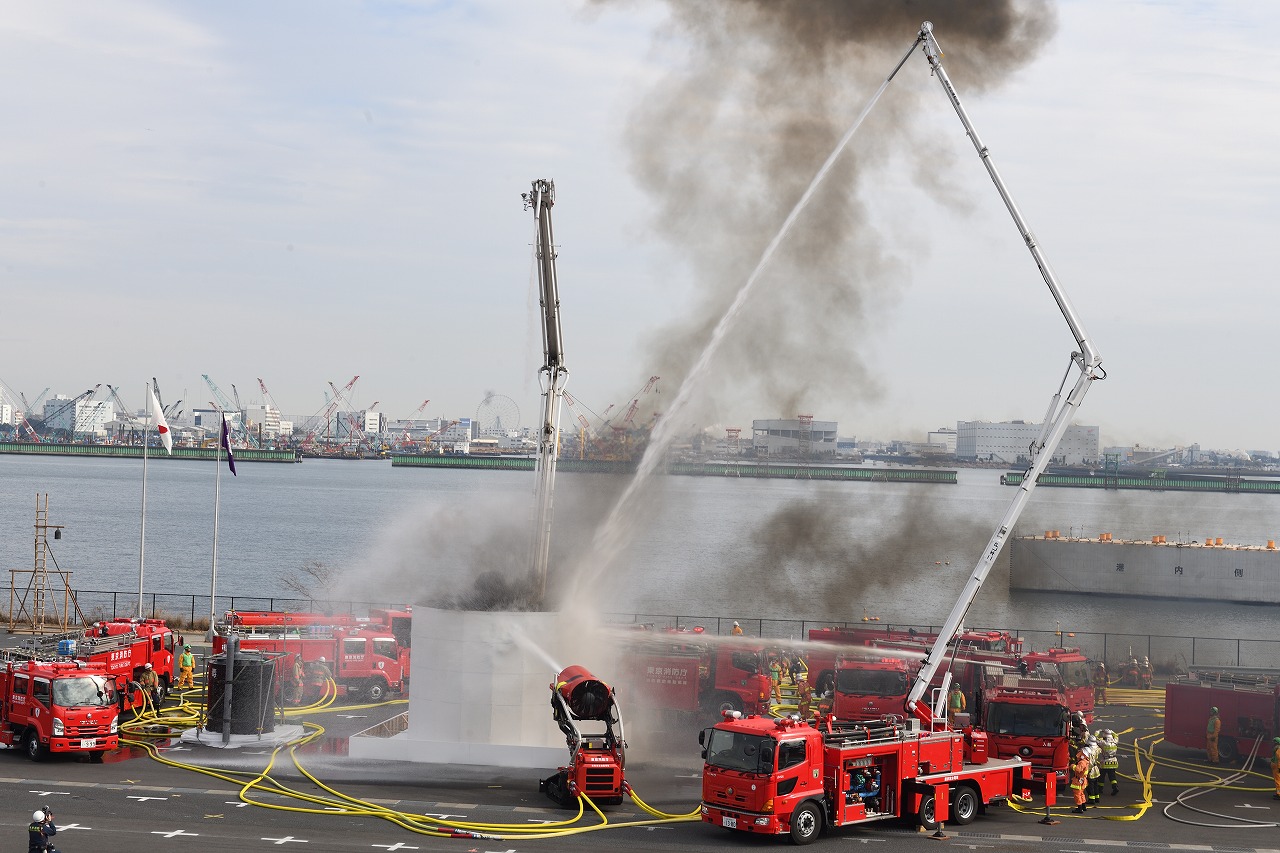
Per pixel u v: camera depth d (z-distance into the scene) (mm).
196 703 45375
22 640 60750
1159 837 30000
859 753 29672
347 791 32438
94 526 177625
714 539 164875
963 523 185750
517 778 34719
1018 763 33062
